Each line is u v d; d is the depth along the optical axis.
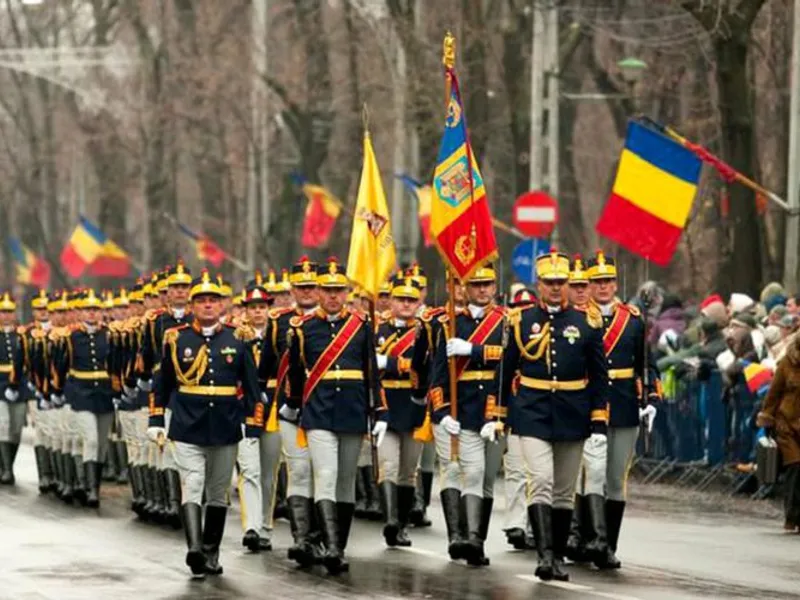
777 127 53.44
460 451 22.69
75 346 31.92
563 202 65.25
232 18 72.44
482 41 54.59
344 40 68.31
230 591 20.55
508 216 68.81
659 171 36.47
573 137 65.94
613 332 22.89
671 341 35.69
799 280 43.72
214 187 78.69
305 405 22.41
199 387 21.97
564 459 21.50
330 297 22.47
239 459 24.61
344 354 22.38
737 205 40.72
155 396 22.33
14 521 28.64
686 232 52.66
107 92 85.38
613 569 22.25
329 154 73.75
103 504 31.92
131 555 23.88
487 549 24.19
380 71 64.44
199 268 82.81
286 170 74.38
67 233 99.88
